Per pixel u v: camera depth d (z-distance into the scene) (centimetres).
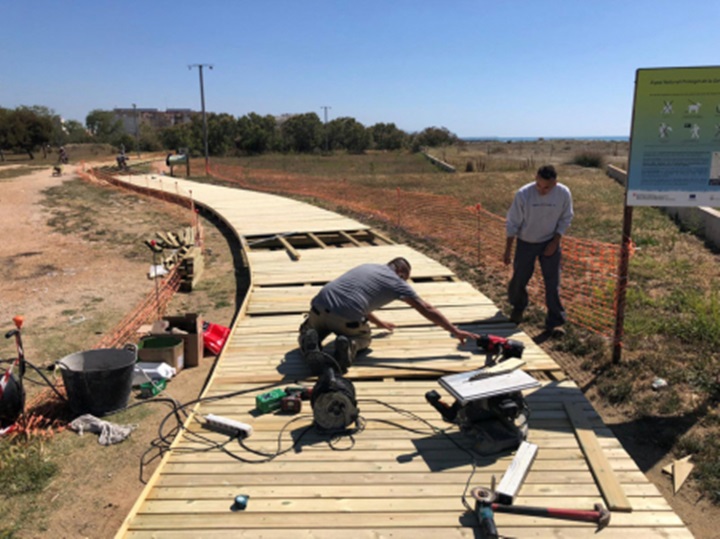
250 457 338
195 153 6462
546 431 361
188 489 309
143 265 998
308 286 738
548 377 447
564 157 4212
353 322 447
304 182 2547
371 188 2164
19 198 1975
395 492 302
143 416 455
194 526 279
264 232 1155
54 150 6650
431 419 377
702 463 360
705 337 539
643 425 414
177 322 578
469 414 345
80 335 657
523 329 602
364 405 399
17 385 439
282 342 535
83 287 858
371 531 273
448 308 614
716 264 835
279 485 311
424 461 329
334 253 930
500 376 338
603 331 572
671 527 274
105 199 1992
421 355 482
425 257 874
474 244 1027
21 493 360
